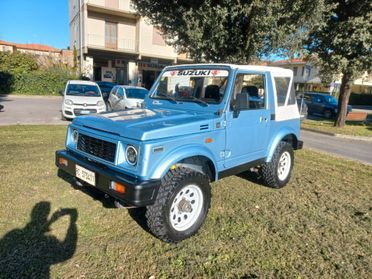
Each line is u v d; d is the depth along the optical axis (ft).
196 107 13.42
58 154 12.90
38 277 8.89
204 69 13.88
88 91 41.06
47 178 16.44
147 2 27.53
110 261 9.84
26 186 15.20
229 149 13.25
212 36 24.88
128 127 10.44
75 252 10.18
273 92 15.61
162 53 100.22
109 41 94.38
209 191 11.94
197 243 11.18
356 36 37.70
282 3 22.76
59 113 45.37
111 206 13.58
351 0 38.37
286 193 16.70
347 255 10.90
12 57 81.41
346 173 21.71
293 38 25.72
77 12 96.73
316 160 25.46
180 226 11.26
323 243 11.61
